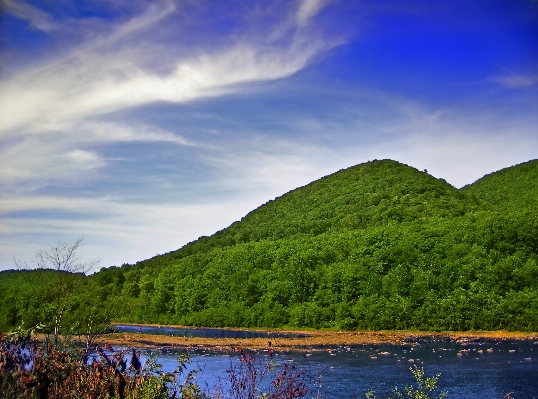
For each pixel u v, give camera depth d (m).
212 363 26.05
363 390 20.78
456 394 20.48
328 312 60.62
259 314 66.38
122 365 7.80
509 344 37.94
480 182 135.62
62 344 8.34
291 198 155.00
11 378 6.87
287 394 8.10
